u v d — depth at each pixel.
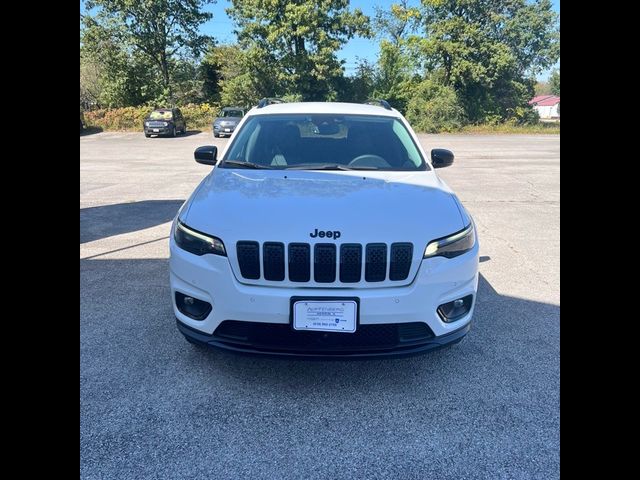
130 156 17.50
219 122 27.81
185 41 41.56
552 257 5.45
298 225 2.54
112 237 6.16
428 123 36.22
